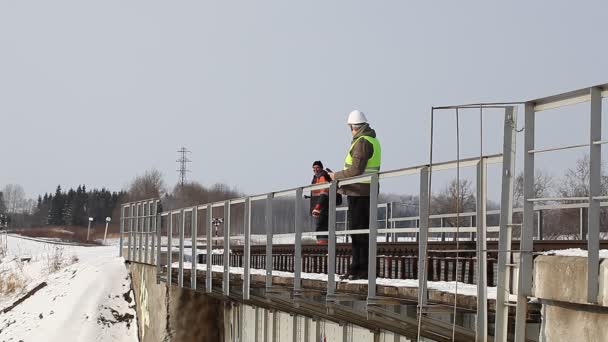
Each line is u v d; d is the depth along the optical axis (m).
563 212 17.38
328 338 16.45
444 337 10.87
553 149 7.52
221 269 21.16
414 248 14.77
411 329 11.59
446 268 13.55
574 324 7.37
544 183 14.38
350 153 13.27
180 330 26.22
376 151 13.27
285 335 18.81
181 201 104.06
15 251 59.12
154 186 122.75
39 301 36.31
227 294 17.23
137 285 32.88
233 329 24.03
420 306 9.94
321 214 16.14
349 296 12.28
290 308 16.92
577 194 14.13
